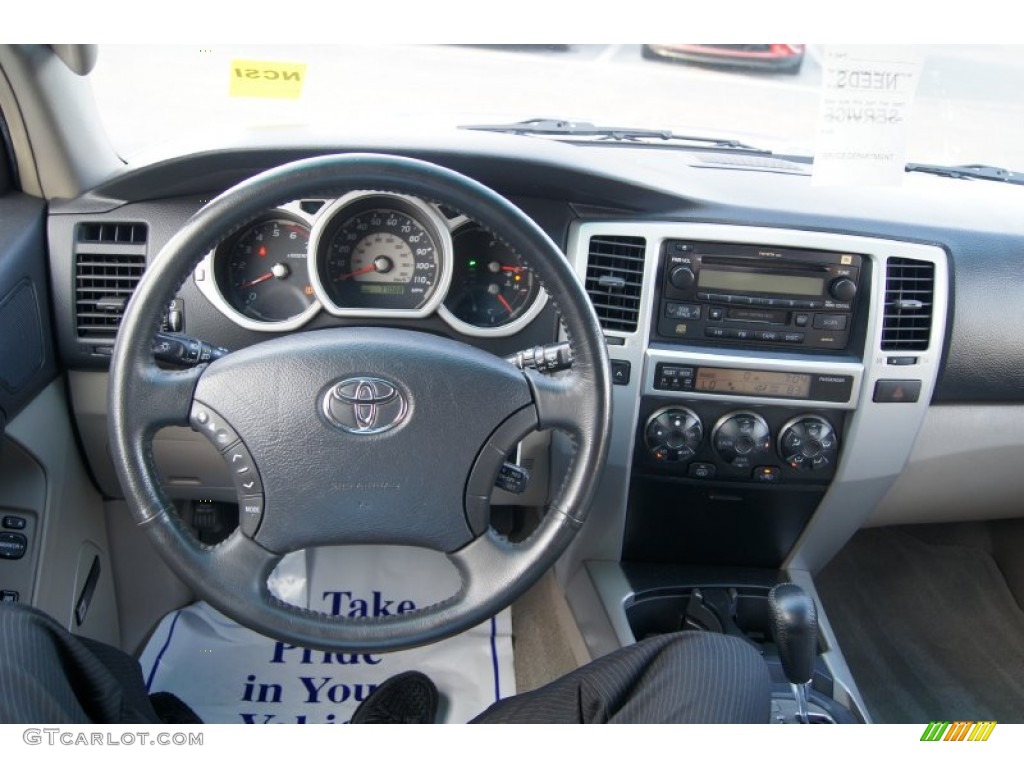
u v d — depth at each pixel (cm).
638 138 190
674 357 160
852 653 206
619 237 158
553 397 116
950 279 163
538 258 110
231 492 179
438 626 117
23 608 102
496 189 162
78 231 156
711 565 192
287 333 160
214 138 160
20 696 89
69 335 159
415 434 114
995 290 165
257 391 112
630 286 160
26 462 158
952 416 176
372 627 116
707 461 171
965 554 236
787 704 152
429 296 159
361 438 113
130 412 109
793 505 178
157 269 106
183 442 169
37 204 155
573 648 196
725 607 180
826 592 224
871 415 166
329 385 112
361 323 161
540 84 201
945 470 183
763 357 161
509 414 115
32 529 160
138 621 195
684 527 183
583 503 117
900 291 162
